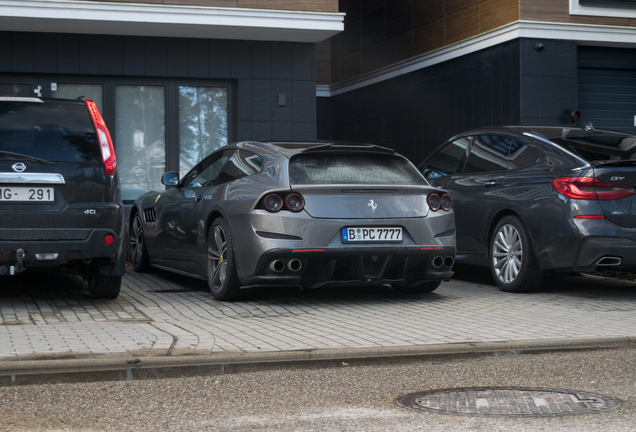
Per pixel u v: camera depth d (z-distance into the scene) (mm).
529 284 6777
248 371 4027
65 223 5543
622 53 12852
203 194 6703
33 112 5645
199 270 6738
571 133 7070
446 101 13695
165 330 4969
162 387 3676
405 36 14891
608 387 3678
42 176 5492
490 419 3125
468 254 7508
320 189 5762
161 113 11547
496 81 12344
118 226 5801
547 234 6453
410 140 14859
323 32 11102
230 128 11773
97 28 10648
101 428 3016
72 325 5109
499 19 12234
